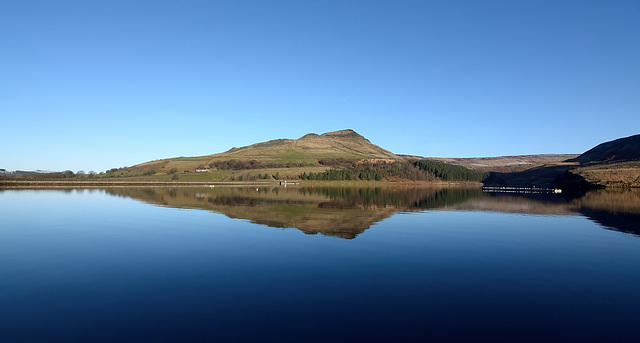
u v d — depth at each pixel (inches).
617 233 1146.7
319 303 532.1
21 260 765.9
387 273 682.2
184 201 2309.3
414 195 3393.2
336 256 804.6
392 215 1601.9
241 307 516.7
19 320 472.7
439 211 1812.3
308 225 1256.2
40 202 2190.0
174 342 414.9
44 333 437.4
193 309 508.1
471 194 3663.9
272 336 430.0
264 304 527.5
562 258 808.3
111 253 827.4
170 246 900.0
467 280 645.9
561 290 598.2
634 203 2308.1
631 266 746.8
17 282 622.5
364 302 537.6
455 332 444.8
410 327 456.4
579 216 1609.3
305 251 849.5
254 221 1349.7
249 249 868.6
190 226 1222.9
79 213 1601.9
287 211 1718.8
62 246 900.6
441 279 649.6
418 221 1398.9
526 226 1288.1
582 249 902.4
